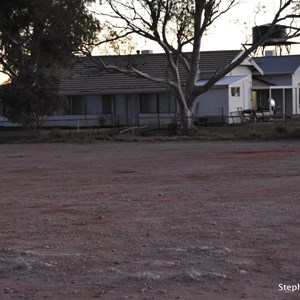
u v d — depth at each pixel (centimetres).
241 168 2167
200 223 1211
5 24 4609
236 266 894
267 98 5850
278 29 3975
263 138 3566
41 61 4300
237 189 1667
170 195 1592
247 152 2792
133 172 2153
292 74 5878
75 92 5331
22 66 4559
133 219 1273
